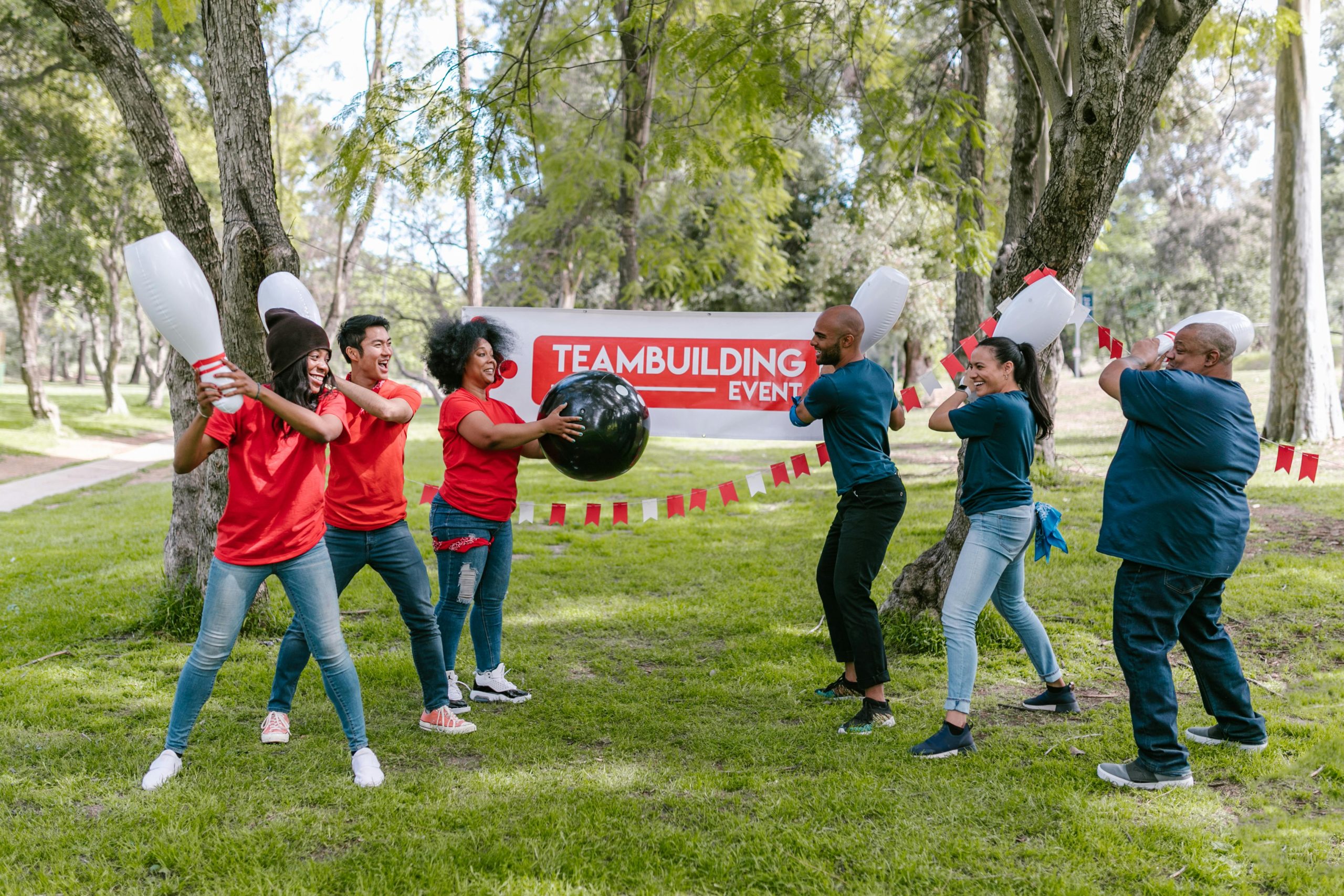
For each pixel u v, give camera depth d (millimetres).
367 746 3727
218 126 5211
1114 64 4602
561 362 5902
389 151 6070
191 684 3621
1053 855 3047
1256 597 5973
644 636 5910
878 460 4316
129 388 56000
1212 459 3508
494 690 4656
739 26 7883
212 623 3572
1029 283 4391
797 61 7977
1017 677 4887
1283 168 13078
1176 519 3516
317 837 3221
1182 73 11031
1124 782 3525
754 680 4961
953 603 3955
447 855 3072
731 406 5852
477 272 16062
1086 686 4746
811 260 24719
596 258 14008
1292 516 8516
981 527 3961
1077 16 5012
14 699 4582
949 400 4254
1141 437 3641
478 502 4410
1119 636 3625
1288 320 13234
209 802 3434
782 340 5793
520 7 9836
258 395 3346
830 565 4570
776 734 4168
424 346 4562
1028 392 4148
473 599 4445
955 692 3893
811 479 13562
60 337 64938
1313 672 4750
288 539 3551
